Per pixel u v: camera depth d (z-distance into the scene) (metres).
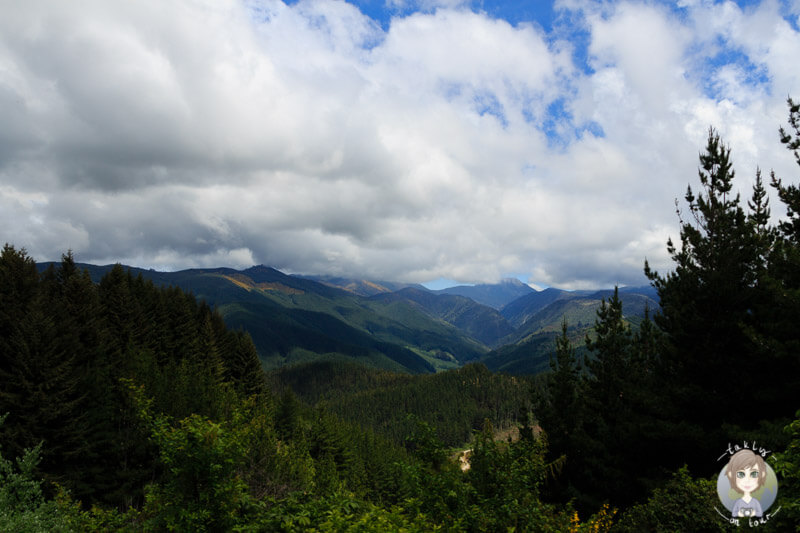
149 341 61.91
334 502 9.19
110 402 36.19
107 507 31.05
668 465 15.69
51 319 35.34
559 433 20.25
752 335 12.95
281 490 15.95
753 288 14.61
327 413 74.12
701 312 14.86
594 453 18.42
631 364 20.89
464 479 10.88
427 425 11.37
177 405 38.22
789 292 12.52
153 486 9.47
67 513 11.28
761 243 14.81
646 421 15.71
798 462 7.75
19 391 29.59
